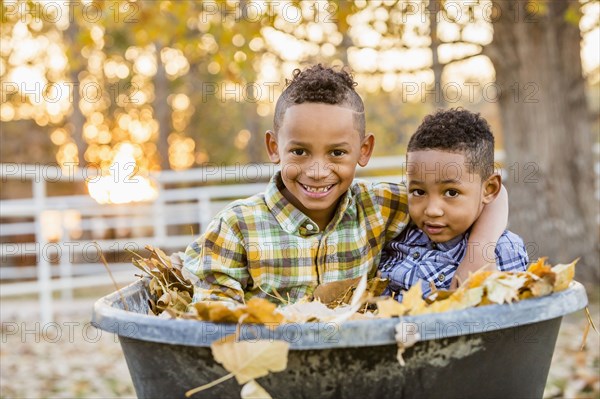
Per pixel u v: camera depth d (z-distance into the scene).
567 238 5.50
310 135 1.51
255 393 1.05
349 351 1.06
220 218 1.59
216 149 14.43
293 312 1.21
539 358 1.27
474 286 1.21
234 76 4.87
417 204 1.60
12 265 10.25
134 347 1.19
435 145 1.55
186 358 1.11
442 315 1.05
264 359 1.03
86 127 11.89
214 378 1.11
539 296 1.18
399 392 1.11
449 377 1.13
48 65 9.73
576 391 3.27
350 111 1.55
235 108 13.73
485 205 1.64
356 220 1.70
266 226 1.61
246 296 1.59
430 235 1.60
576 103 5.67
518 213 5.54
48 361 4.38
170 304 1.52
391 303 1.10
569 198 5.56
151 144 12.42
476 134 1.57
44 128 13.47
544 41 5.51
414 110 12.09
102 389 3.76
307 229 1.63
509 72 5.53
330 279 1.64
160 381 1.18
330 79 1.55
